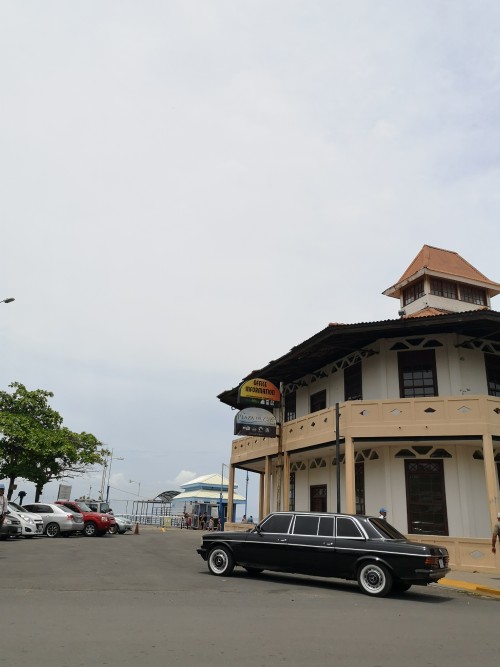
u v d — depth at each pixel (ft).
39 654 18.25
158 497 203.51
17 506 81.71
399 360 66.39
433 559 35.35
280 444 76.84
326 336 66.03
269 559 40.45
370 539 37.60
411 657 20.12
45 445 98.02
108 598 29.84
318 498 77.77
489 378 65.57
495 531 46.73
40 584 33.73
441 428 56.70
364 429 59.41
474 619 28.91
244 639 21.70
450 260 90.79
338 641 22.16
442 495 61.11
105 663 17.53
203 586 36.24
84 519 90.79
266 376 86.69
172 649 19.66
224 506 176.86
